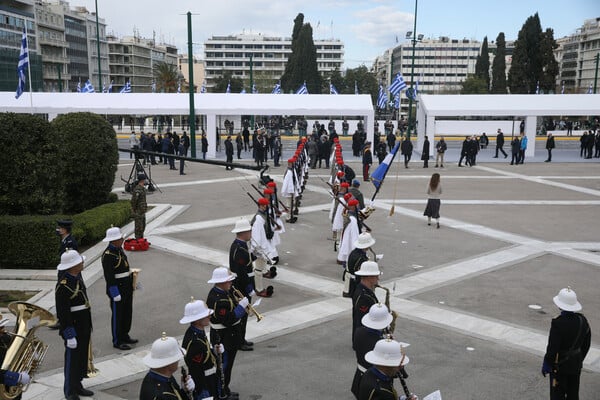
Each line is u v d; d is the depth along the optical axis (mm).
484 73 107750
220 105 38375
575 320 6711
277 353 8969
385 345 5047
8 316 10250
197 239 16266
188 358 6211
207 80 177125
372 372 5148
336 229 15023
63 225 10211
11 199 13844
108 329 9859
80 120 17703
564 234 17266
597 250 15430
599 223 18844
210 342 7043
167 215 19438
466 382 8031
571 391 6832
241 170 31359
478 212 20625
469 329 9992
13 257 12961
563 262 14273
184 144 33375
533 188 26234
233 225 18078
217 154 39469
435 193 17953
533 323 10297
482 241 16344
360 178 28984
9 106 36812
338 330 9914
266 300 11391
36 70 82312
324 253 14906
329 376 8188
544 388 7879
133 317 10406
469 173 31578
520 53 83188
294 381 8031
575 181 28547
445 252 15125
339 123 58469
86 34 124125
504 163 36656
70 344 7324
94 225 14797
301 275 13031
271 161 36094
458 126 55688
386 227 18078
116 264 8852
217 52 175875
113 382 7953
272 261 12703
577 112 39688
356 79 121438
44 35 102562
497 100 40844
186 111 37781
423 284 12461
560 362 6727
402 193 24562
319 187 26438
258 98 39781
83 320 7602
